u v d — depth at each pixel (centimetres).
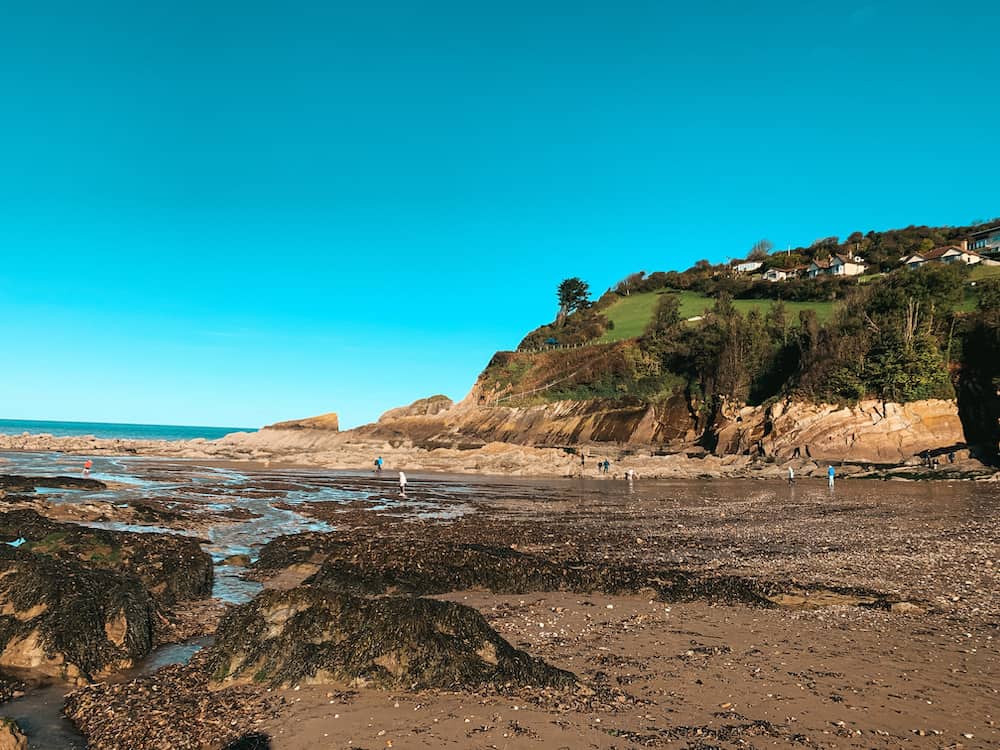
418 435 10375
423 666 869
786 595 1377
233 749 683
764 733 713
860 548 1973
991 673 909
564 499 3606
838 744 687
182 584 1412
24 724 766
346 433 10819
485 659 898
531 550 1945
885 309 6162
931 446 5181
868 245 12112
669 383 8200
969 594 1397
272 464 6700
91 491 3281
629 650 1018
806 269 11794
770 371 7088
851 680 881
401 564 1587
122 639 1030
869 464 5081
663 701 807
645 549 1972
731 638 1087
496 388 10975
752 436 6116
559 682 859
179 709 788
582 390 9250
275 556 1773
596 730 722
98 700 821
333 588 1447
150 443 9312
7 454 7175
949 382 5381
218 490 3750
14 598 1045
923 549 1948
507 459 6341
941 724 738
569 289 14312
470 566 1578
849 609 1288
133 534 1755
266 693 838
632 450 6856
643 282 14525
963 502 3231
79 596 1066
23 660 932
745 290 11588
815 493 3825
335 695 824
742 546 2025
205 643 1109
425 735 709
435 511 3019
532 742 691
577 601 1366
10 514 1959
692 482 4825
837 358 5834
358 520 2642
